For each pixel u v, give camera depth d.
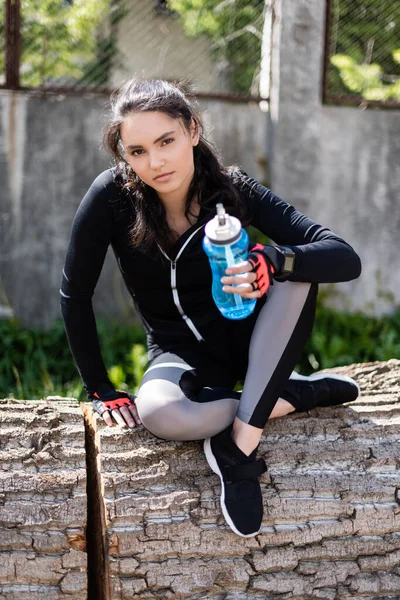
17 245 5.19
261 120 5.47
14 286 5.21
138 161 2.17
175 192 2.28
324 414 2.55
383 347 5.12
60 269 5.24
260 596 2.28
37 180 5.15
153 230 2.29
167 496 2.27
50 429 2.41
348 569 2.32
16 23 4.99
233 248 2.01
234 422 2.25
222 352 2.47
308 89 5.36
